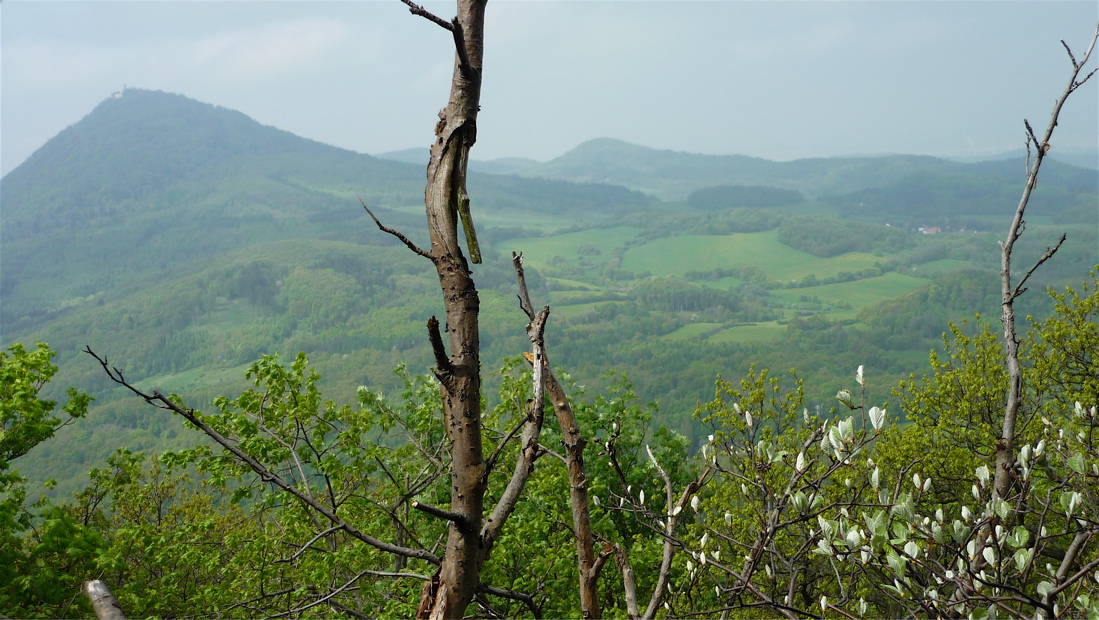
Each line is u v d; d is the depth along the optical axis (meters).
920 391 10.89
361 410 9.36
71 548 6.93
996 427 9.25
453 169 2.04
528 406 2.12
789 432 7.23
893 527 2.75
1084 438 3.70
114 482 10.34
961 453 9.82
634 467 13.09
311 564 8.17
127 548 8.69
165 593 8.59
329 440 8.83
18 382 7.25
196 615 8.17
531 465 2.08
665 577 2.70
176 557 8.53
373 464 9.27
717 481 8.34
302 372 8.59
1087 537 2.80
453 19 1.95
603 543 2.40
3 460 7.17
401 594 8.91
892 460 9.25
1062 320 10.44
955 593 2.73
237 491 8.20
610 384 13.65
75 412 7.66
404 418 10.46
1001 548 2.98
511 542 9.25
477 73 2.09
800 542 5.32
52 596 7.11
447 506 9.53
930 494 5.20
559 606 9.72
